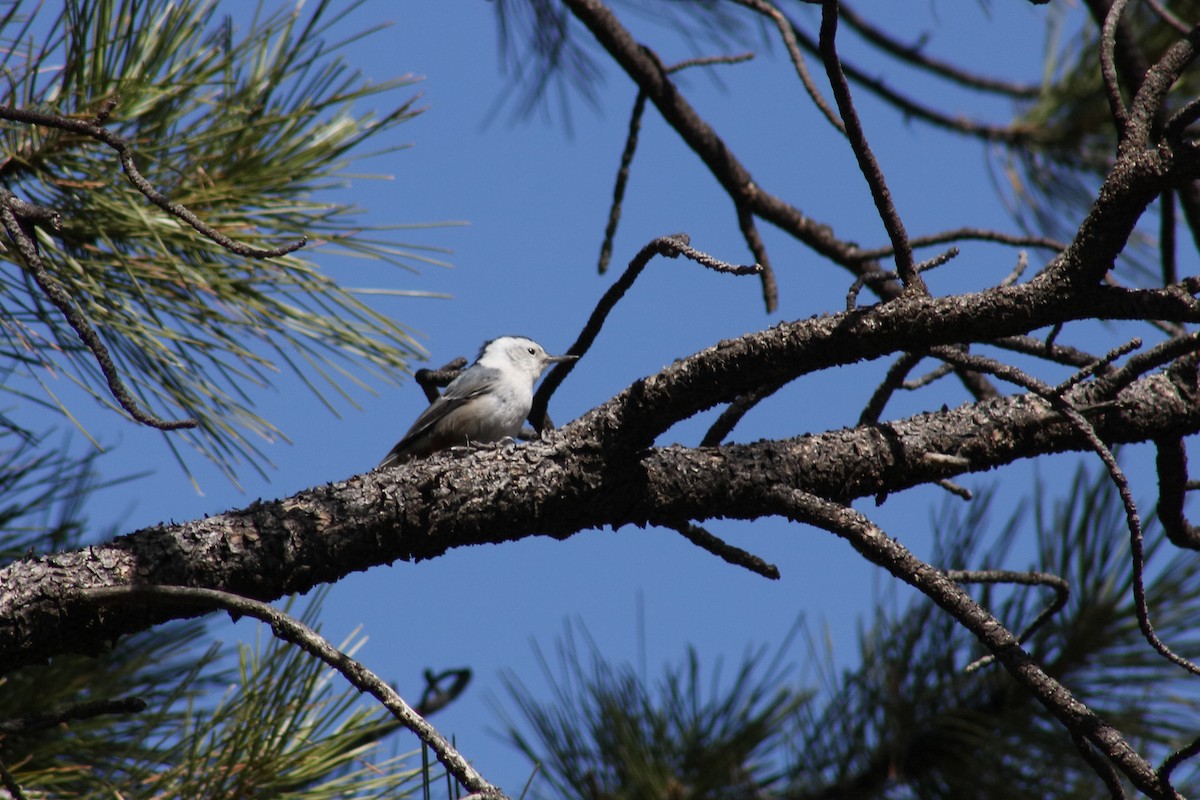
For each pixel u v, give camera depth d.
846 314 5.70
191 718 6.28
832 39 5.37
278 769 5.88
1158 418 6.44
